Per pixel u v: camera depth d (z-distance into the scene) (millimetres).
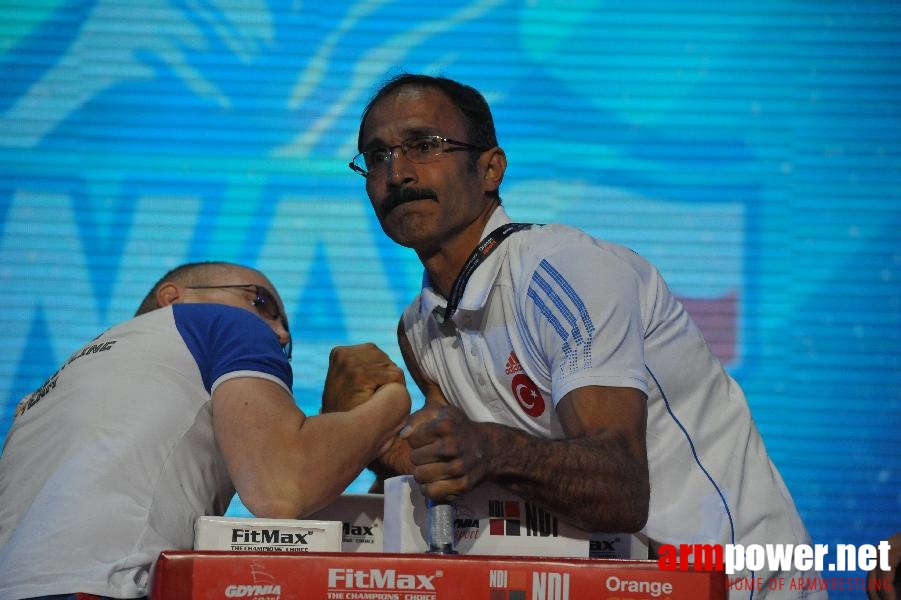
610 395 2818
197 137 9266
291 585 2254
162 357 3059
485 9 9453
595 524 2643
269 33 9383
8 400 8898
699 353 3299
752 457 3328
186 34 9391
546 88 9391
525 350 3139
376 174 3365
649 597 2316
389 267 9148
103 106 9281
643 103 9398
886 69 9422
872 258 9227
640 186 9297
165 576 2227
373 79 9383
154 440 2898
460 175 3314
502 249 3266
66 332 9000
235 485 2902
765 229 9250
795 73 9422
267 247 9141
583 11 9477
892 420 9031
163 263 9117
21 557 2691
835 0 9492
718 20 9484
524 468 2561
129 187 9195
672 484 3137
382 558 2283
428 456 2488
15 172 9164
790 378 9086
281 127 9289
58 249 9094
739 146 9344
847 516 8938
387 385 3309
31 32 9352
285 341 4066
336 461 2975
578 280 2961
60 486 2803
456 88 3438
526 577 2307
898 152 9328
